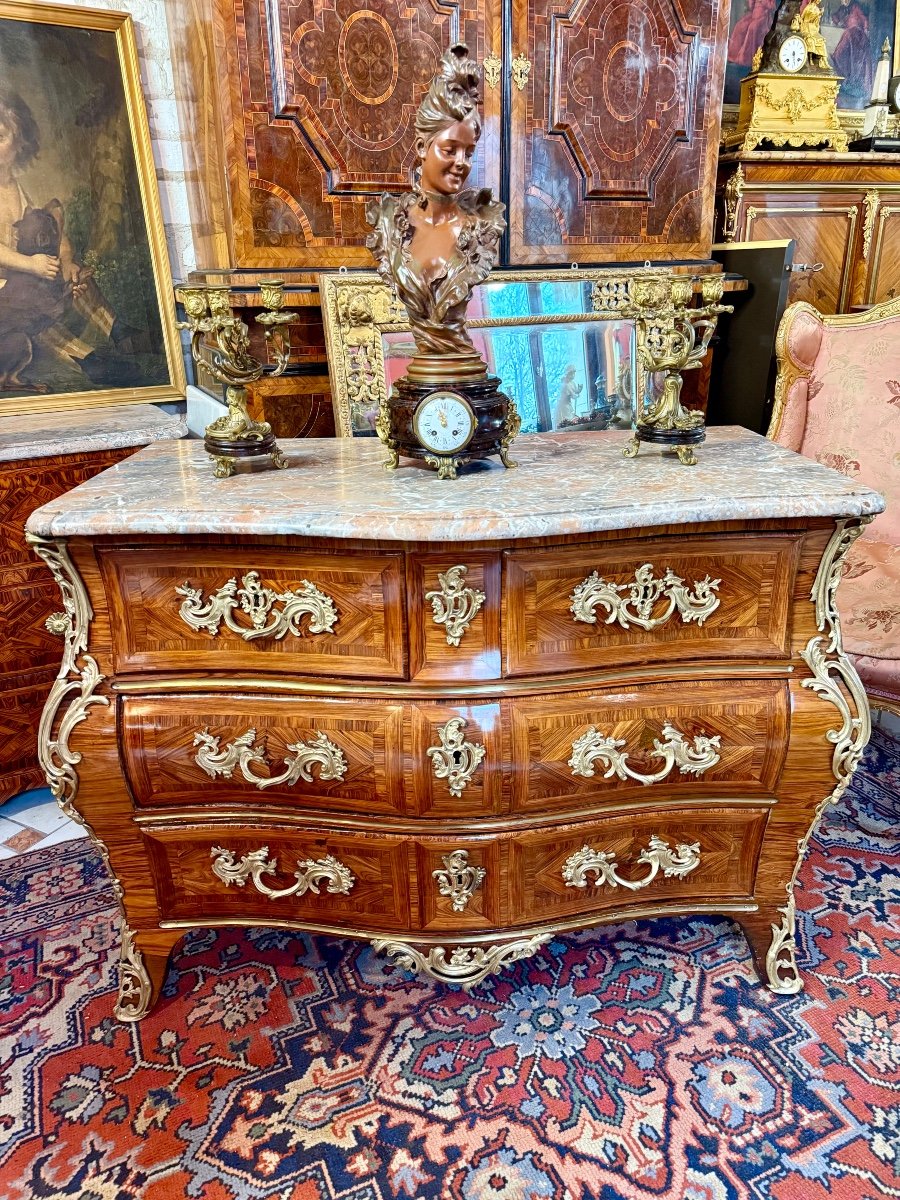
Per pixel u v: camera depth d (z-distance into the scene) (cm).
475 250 123
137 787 126
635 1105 121
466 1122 119
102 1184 112
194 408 223
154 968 140
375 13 181
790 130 273
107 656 124
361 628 120
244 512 111
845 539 119
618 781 128
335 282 186
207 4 169
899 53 333
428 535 107
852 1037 132
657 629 124
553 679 123
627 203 221
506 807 125
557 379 204
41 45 203
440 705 121
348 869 131
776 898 138
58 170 213
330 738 123
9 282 213
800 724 125
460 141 116
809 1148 114
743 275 242
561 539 115
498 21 192
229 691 126
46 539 115
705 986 144
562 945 155
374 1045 133
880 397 194
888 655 172
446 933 133
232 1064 130
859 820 186
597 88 207
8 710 193
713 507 112
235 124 177
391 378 194
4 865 181
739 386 252
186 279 230
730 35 307
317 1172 113
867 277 285
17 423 209
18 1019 140
